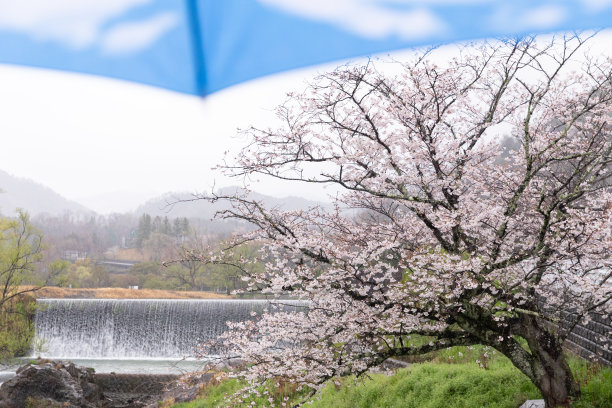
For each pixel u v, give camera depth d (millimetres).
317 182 8250
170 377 27266
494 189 9305
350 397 14164
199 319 34688
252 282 8820
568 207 8953
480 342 9156
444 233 9094
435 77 8203
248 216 8680
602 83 9156
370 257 8336
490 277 8055
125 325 35094
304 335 9102
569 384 8906
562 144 8938
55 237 125188
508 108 9492
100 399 25266
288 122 8023
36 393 21312
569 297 9641
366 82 8109
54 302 35250
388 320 8695
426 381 12789
